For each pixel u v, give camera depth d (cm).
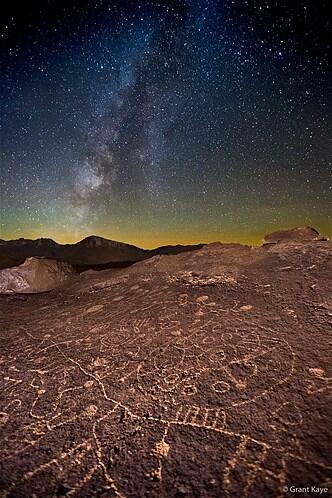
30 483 180
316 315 313
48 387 271
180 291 433
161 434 203
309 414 201
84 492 170
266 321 317
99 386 262
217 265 499
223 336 302
